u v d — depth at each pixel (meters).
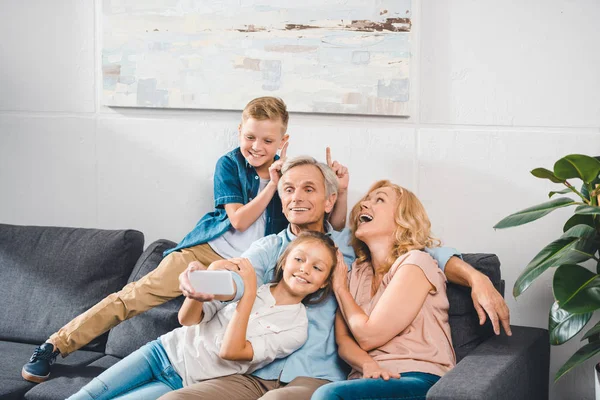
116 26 3.09
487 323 2.39
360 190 2.92
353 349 2.20
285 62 2.93
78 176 3.20
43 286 2.78
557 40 2.73
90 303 2.72
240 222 2.62
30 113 3.25
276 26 2.93
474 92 2.81
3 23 3.25
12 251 2.87
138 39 3.07
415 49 2.84
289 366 2.23
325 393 1.94
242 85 2.98
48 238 2.86
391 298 2.17
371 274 2.40
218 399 2.06
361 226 2.39
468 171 2.83
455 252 2.37
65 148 3.21
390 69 2.85
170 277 2.59
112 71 3.10
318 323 2.31
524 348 2.20
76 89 3.18
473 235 2.83
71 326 2.52
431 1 2.82
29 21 3.22
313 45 2.90
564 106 2.74
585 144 2.73
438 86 2.84
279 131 2.66
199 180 3.07
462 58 2.81
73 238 2.83
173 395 2.02
